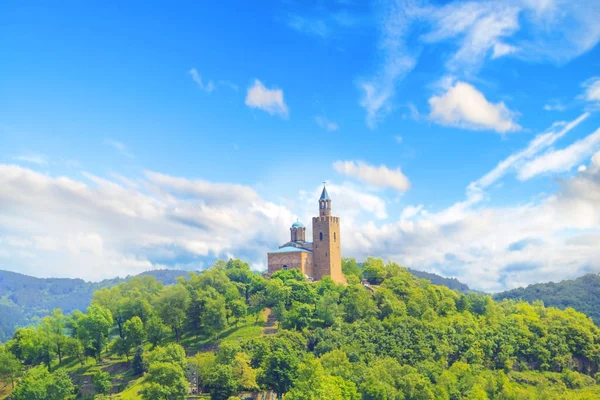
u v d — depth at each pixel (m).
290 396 178.88
